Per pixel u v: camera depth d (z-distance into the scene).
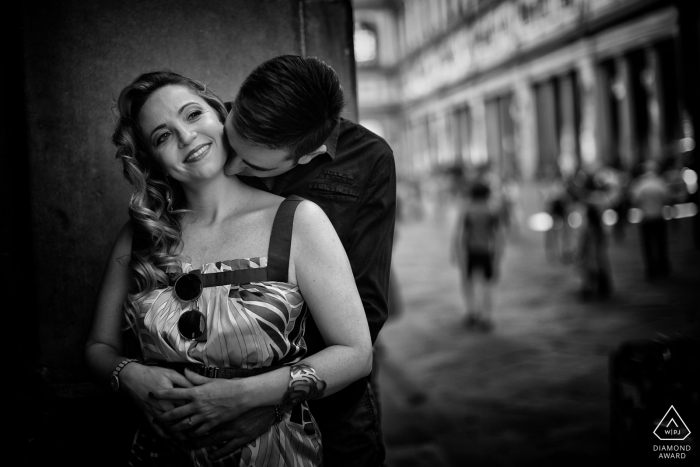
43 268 1.87
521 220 18.84
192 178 1.26
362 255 1.48
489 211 7.10
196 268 1.26
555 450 3.63
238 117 1.19
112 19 1.88
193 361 1.20
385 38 35.34
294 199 1.29
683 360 2.34
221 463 1.19
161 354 1.21
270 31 1.98
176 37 1.92
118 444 1.85
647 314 6.88
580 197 8.26
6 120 1.86
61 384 1.87
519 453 3.62
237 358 1.19
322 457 1.37
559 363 5.36
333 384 1.21
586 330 6.43
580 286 8.95
